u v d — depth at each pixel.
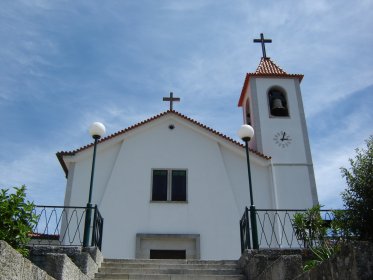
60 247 8.73
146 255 16.06
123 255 15.80
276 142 19.55
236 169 18.22
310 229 10.77
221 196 17.23
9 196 6.17
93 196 17.06
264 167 18.41
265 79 21.45
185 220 16.62
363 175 6.54
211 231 16.44
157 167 17.78
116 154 18.14
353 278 4.40
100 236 11.02
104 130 11.58
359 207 6.55
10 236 5.91
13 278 4.54
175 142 18.42
